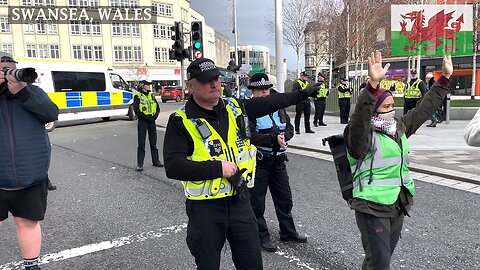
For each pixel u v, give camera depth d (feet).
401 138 8.95
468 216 15.70
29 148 10.45
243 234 8.28
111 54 192.44
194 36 42.83
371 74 8.16
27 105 10.16
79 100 54.08
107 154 31.91
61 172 25.43
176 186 21.45
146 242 13.92
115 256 12.85
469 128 7.87
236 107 8.44
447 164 23.62
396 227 9.04
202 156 7.79
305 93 8.86
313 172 23.70
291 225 13.65
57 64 52.13
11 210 10.91
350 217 15.92
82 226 15.62
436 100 9.37
